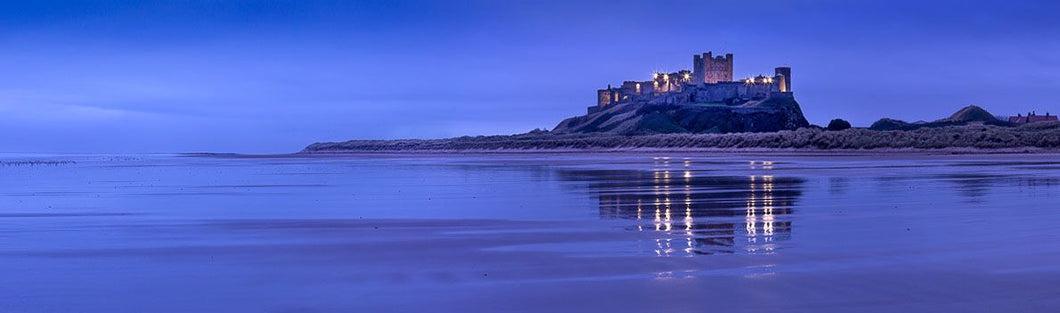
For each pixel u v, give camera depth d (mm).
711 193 26375
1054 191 25797
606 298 9312
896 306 8766
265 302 9250
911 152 88688
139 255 12797
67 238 15094
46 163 82500
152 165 72000
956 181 31688
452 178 38875
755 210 20156
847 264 11375
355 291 9812
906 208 20141
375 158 101312
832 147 100062
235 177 42562
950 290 9531
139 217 19547
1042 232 14867
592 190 28531
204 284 10297
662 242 13992
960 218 17500
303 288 10016
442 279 10555
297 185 33906
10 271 11297
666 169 47438
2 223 18172
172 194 28469
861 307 8734
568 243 13938
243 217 19234
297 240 14586
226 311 8852
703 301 9102
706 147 117875
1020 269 10859
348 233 15664
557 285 10070
